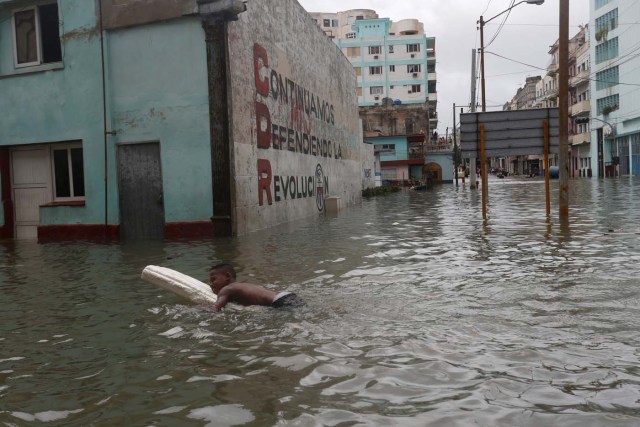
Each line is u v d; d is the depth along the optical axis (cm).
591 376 319
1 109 1323
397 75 8438
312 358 364
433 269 695
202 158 1198
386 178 5800
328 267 735
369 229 1267
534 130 1413
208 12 1150
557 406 281
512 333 406
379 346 385
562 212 1264
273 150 1482
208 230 1199
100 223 1259
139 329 452
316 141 1977
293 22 1714
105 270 777
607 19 5784
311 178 1881
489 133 1448
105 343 418
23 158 1341
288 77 1641
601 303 487
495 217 1470
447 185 5356
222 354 379
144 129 1229
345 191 2464
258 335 421
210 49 1170
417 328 427
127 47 1231
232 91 1198
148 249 1013
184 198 1212
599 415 270
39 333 454
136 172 1241
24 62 1322
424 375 328
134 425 276
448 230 1181
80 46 1255
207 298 530
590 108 6462
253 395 308
